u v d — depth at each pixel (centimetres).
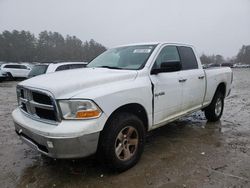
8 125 602
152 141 467
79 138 287
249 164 366
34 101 325
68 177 336
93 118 297
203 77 512
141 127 362
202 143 455
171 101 423
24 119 337
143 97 363
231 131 529
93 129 295
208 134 508
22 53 7644
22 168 364
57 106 295
